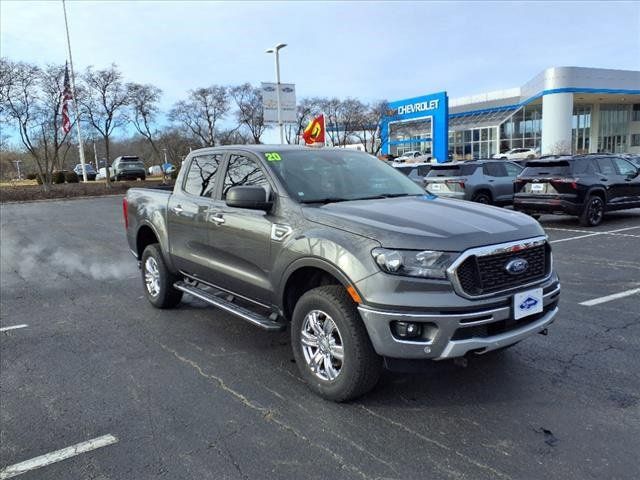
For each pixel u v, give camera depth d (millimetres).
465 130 56344
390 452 3139
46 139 31109
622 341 4797
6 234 14586
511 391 3879
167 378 4309
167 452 3221
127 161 37344
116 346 5105
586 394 3801
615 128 55281
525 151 46938
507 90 54531
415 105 46562
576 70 44031
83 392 4094
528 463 2984
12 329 5777
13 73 27047
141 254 6625
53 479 2998
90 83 30016
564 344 4762
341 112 45625
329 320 3713
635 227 11836
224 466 3057
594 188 11953
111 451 3256
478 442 3221
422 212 3807
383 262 3301
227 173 4938
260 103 37688
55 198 27219
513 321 3459
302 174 4461
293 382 4156
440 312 3201
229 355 4773
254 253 4328
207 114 36375
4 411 3818
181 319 5914
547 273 3770
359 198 4379
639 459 2986
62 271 9055
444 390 3926
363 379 3539
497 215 3852
